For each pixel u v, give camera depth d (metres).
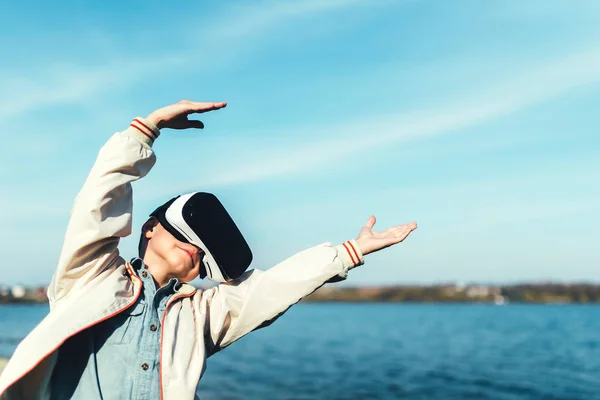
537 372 24.02
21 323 53.91
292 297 2.60
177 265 2.63
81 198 2.48
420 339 42.75
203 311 2.63
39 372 2.28
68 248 2.44
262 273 2.67
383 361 27.72
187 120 2.74
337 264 2.62
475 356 30.53
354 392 18.14
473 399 17.30
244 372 22.80
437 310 130.88
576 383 20.92
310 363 26.58
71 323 2.32
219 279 2.68
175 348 2.47
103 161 2.51
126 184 2.56
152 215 2.75
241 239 2.74
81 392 2.32
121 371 2.37
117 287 2.48
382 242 2.67
